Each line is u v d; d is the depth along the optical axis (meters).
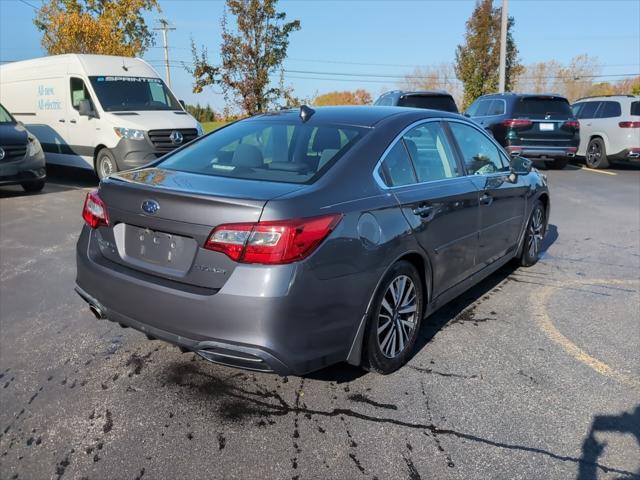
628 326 4.21
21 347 3.73
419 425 2.90
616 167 14.78
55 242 6.45
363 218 3.00
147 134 9.84
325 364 2.92
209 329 2.69
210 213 2.70
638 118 13.45
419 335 4.02
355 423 2.92
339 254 2.82
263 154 3.45
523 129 12.79
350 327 2.96
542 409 3.06
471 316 4.39
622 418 2.98
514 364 3.58
